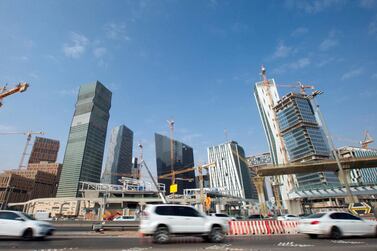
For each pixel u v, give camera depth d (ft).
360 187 254.88
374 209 74.13
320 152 477.77
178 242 39.24
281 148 562.66
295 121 517.55
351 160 221.05
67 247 33.32
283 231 60.49
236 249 31.53
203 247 33.42
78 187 550.77
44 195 606.96
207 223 39.65
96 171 620.49
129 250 30.71
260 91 650.02
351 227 43.78
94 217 231.91
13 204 475.72
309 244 36.09
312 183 456.86
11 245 34.55
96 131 652.89
